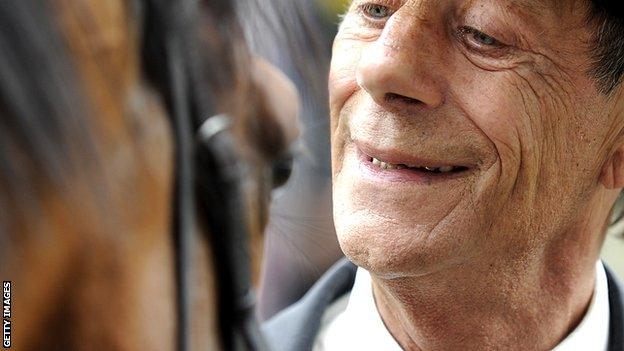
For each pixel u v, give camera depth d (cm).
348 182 138
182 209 81
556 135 137
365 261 135
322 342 162
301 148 112
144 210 75
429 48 129
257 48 94
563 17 132
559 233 145
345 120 139
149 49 79
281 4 92
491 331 148
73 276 69
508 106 132
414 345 153
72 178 65
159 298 77
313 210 138
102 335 72
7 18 61
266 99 96
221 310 88
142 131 76
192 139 86
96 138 67
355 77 138
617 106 141
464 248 136
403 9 130
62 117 63
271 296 170
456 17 131
